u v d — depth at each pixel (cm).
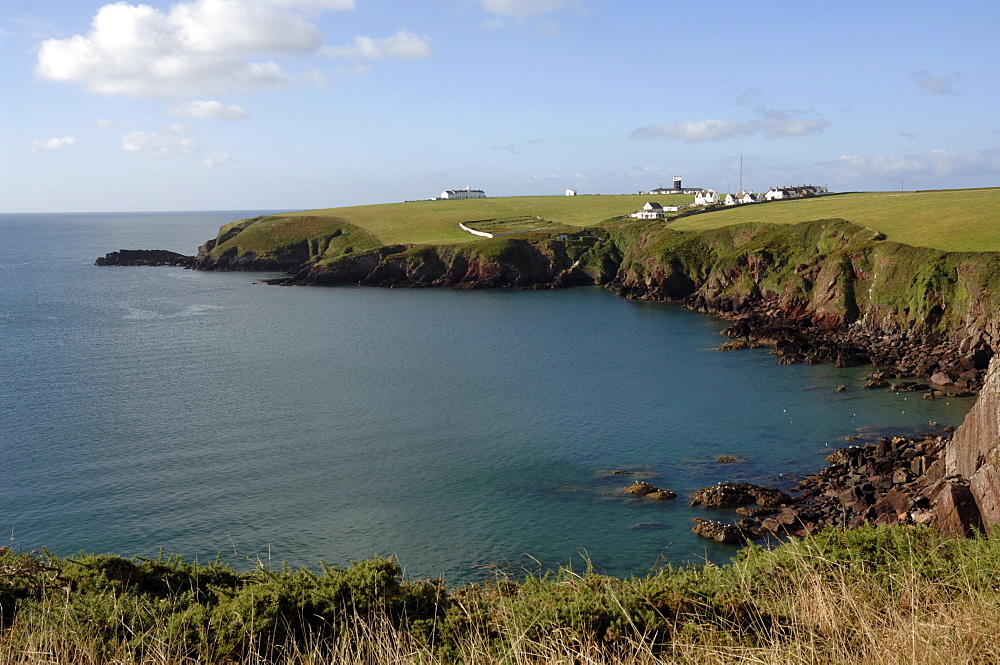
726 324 11769
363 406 7144
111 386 8050
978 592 1205
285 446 5959
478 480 5200
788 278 12288
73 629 1284
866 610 1150
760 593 1343
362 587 1464
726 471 5309
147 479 5244
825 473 5125
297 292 16938
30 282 19288
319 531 4422
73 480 5225
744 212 18975
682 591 1382
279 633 1369
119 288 17875
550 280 17825
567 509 4694
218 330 11888
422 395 7556
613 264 17725
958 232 11469
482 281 17538
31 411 7019
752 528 4319
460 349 10119
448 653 1252
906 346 9162
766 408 6869
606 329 11544
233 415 6856
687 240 15875
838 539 1667
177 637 1305
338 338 11100
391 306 14562
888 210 14938
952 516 3503
